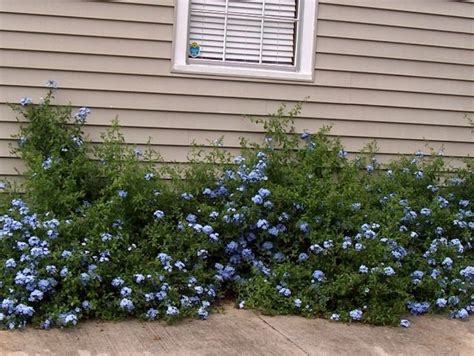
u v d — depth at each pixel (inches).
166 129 139.8
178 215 124.1
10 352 94.7
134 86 137.0
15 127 132.1
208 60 142.9
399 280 119.1
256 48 146.0
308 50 147.3
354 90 151.8
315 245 120.7
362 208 132.3
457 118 161.9
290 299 117.3
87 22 133.1
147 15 135.9
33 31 130.7
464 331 115.5
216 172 136.9
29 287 103.9
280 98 146.3
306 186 132.9
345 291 115.9
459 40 159.5
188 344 101.4
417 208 140.6
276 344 103.6
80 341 100.0
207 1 142.0
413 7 154.2
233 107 143.5
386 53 153.4
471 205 148.3
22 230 111.7
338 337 108.3
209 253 124.0
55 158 126.3
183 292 115.4
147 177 124.8
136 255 113.8
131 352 97.3
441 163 152.1
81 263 109.6
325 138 148.3
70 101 134.3
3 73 130.3
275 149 145.3
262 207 127.6
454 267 128.4
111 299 110.7
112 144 131.6
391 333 112.1
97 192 129.0
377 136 155.1
